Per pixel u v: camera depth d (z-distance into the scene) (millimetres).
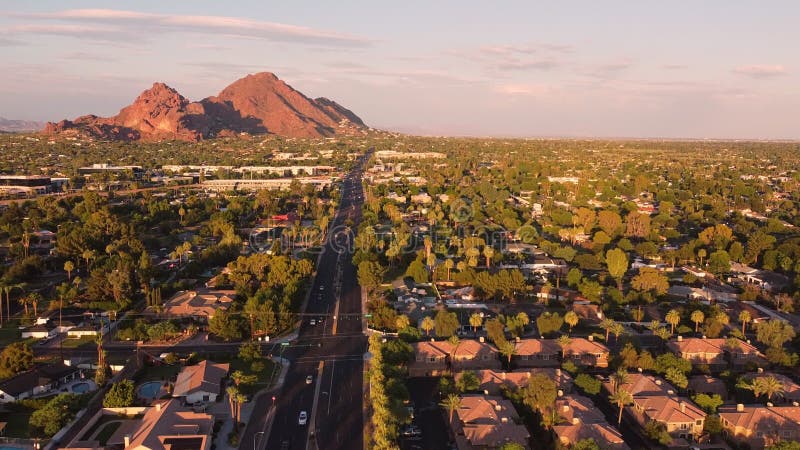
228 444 138125
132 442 130875
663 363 175375
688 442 143625
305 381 172000
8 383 159000
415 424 147875
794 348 194875
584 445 128250
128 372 174625
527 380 163000
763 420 144000
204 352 191875
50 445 136625
